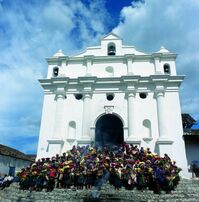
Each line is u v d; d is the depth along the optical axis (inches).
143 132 912.9
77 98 997.2
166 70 1019.9
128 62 1023.6
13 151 1311.5
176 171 596.7
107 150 809.5
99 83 992.2
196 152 890.7
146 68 1021.2
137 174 568.1
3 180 774.5
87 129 922.7
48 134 936.9
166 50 1053.8
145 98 960.9
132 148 768.3
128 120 921.5
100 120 998.4
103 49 1082.1
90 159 681.0
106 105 961.5
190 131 959.0
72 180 597.6
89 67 1032.8
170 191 550.0
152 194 529.0
